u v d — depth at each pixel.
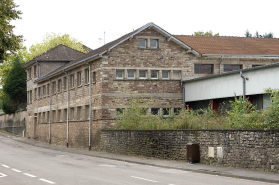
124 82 34.84
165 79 35.62
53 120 48.03
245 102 21.95
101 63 34.53
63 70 42.72
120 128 31.41
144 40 35.78
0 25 25.06
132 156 27.69
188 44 38.72
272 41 41.53
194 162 21.72
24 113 61.22
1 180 15.55
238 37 42.06
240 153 19.05
